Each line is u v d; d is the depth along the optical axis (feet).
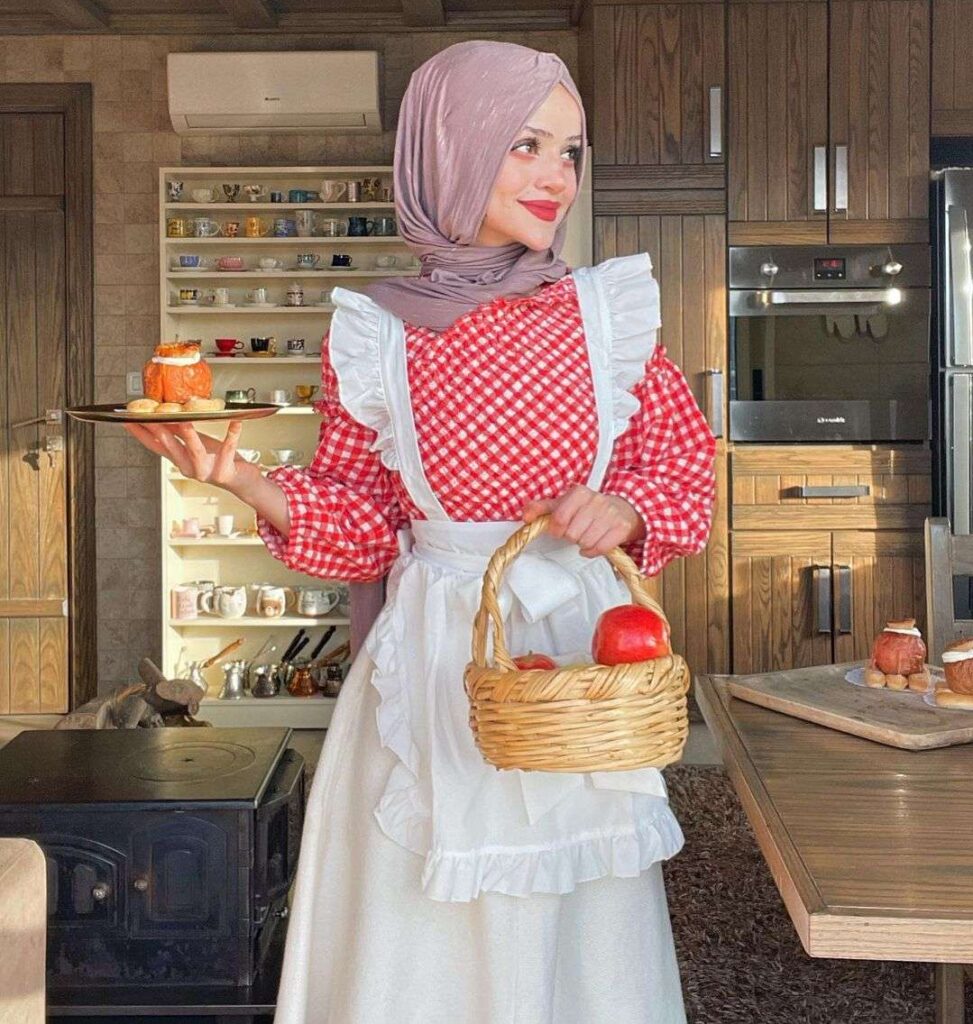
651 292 4.33
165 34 16.30
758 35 14.24
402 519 4.66
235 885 5.75
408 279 4.37
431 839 3.99
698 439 4.55
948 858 3.43
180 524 16.24
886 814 3.90
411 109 4.30
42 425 16.65
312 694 15.64
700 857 10.15
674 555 4.33
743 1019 7.25
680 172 14.28
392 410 4.28
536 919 3.97
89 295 16.48
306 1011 4.38
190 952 5.76
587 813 4.06
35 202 16.48
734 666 14.38
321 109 15.67
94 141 16.42
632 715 3.36
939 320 14.21
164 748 6.63
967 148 14.92
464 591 4.17
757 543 14.38
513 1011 3.93
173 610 15.93
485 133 4.11
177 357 5.64
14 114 16.47
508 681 3.39
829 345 14.37
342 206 15.76
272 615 15.92
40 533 16.72
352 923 4.27
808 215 14.32
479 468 4.20
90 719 12.15
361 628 4.79
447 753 4.05
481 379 4.17
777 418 14.35
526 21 16.15
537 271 4.29
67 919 5.75
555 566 4.16
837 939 2.99
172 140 16.39
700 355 14.34
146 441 4.12
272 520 4.42
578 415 4.21
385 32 16.26
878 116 14.29
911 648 5.89
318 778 4.50
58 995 5.66
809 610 14.38
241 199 15.99
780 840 3.61
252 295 16.34
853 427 14.34
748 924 8.73
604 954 4.15
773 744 4.91
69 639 16.76
